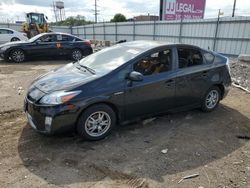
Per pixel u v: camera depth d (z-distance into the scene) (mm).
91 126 3982
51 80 4117
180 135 4391
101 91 3887
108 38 32719
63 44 13391
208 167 3465
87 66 4566
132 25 27547
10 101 5984
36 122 3814
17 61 12562
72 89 3750
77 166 3391
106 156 3650
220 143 4168
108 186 3016
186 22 20891
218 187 3055
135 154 3729
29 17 24109
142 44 4844
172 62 4695
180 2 28453
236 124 4973
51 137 4129
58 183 3037
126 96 4137
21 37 20000
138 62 4297
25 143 3928
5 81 8102
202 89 5191
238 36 17141
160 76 4484
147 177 3203
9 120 4809
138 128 4602
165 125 4781
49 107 3643
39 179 3102
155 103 4527
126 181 3115
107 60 4527
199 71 5043
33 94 3939
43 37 12961
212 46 19078
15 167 3318
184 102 4980
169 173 3299
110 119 4117
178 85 4746
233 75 9711
